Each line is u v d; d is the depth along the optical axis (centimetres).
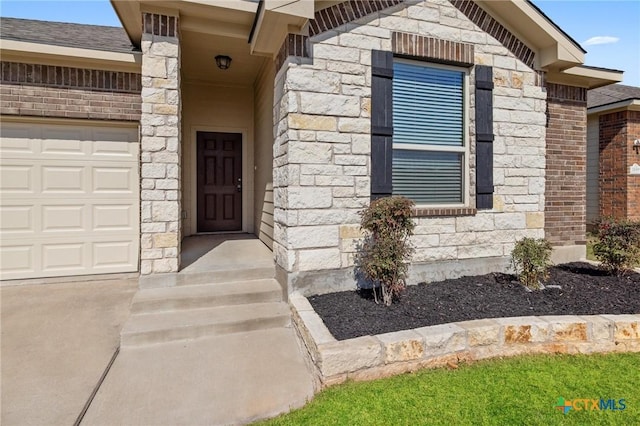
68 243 567
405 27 478
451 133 521
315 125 436
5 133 538
